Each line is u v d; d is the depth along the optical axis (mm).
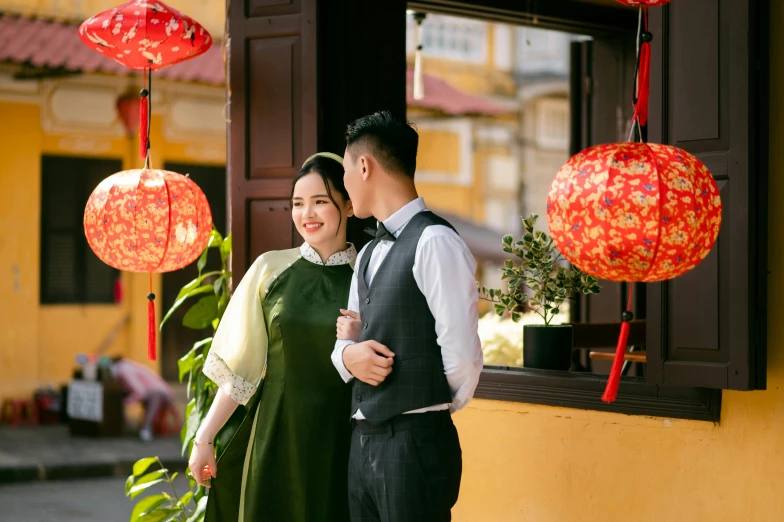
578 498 3490
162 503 3941
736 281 2852
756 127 2896
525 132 15102
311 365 3021
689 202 2289
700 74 2953
